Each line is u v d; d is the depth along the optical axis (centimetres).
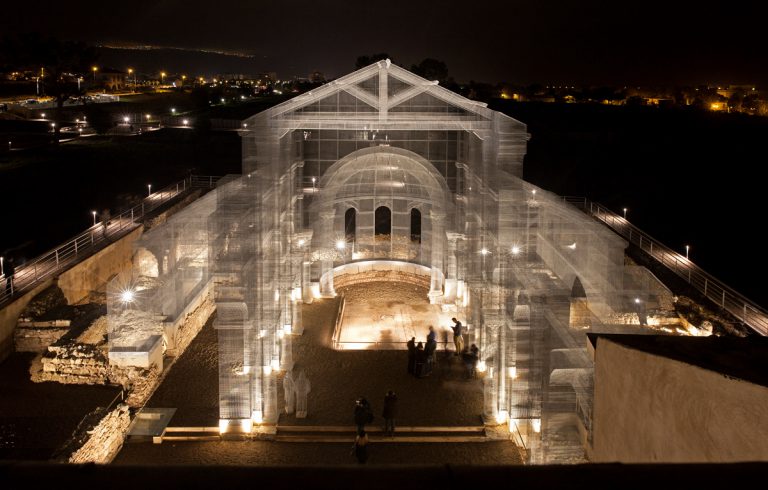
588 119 6912
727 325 2214
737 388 375
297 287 2627
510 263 1908
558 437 1548
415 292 3025
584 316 2083
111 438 1702
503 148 1953
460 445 1817
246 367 1823
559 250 2548
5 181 4156
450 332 2561
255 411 1862
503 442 1831
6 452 1586
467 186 2539
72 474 289
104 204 4134
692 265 2870
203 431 1827
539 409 1697
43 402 1856
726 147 5509
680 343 490
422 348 2378
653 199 4834
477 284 2281
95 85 10525
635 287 2514
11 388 1925
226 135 6100
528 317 1844
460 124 2092
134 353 2011
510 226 1919
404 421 1889
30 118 6862
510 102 7638
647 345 495
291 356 2216
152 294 2217
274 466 294
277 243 2227
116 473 290
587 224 2522
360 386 2100
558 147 5997
